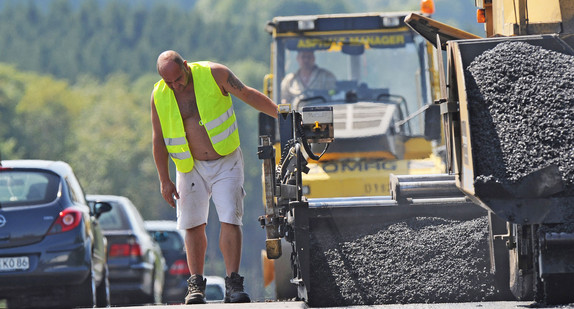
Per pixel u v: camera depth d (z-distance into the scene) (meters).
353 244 20.38
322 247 20.38
